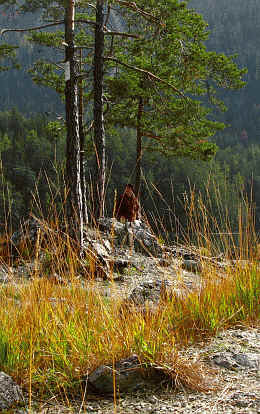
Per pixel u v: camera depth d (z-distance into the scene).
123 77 22.19
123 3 16.72
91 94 22.55
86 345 4.37
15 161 90.44
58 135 26.28
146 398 3.60
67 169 12.44
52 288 5.17
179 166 76.75
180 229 6.00
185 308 5.29
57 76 23.98
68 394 3.77
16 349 4.25
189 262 7.51
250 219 6.16
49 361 4.29
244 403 3.33
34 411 3.45
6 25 13.62
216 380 3.86
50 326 4.59
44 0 12.76
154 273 8.98
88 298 5.09
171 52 21.97
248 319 5.49
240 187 6.11
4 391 3.53
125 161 92.94
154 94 22.78
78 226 11.32
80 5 16.91
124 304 5.28
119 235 13.63
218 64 22.61
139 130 24.62
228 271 6.06
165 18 18.52
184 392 3.67
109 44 25.19
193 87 24.08
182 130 23.19
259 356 4.32
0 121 128.50
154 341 4.18
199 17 22.78
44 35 21.95
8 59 19.31
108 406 3.51
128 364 3.93
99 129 17.19
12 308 4.86
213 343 4.72
